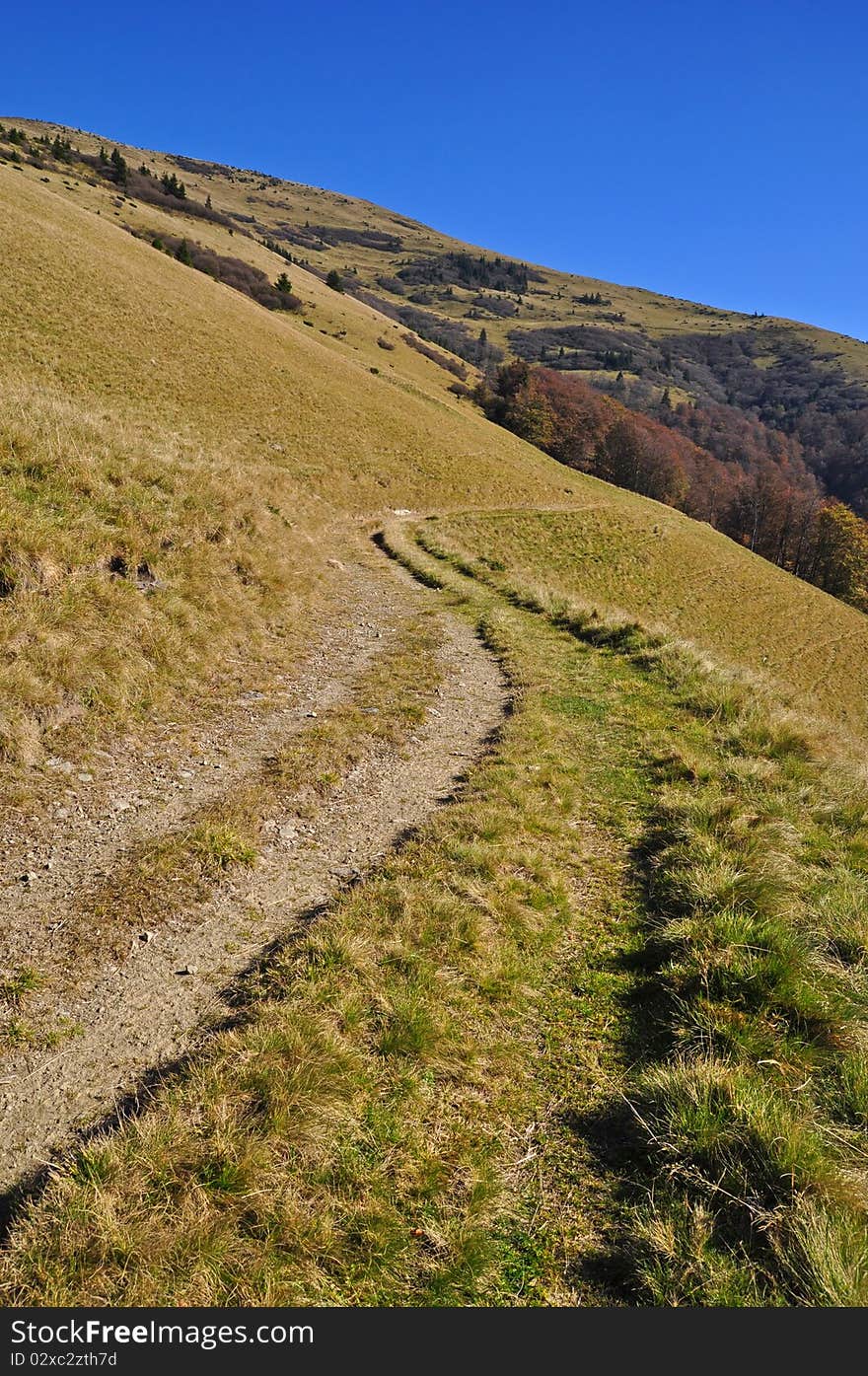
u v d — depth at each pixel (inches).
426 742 313.1
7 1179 113.9
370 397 2001.7
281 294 3373.5
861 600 2888.8
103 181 4099.4
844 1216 111.0
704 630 1325.0
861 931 181.8
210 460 647.8
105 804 223.1
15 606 270.5
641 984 172.1
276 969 164.1
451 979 163.3
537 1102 138.1
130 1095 130.8
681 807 254.5
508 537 1406.3
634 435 3508.9
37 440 391.2
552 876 210.5
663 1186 120.7
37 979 154.1
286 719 315.9
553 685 406.6
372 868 212.1
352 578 644.7
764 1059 144.1
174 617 338.3
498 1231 113.7
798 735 325.7
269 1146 118.8
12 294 1318.9
